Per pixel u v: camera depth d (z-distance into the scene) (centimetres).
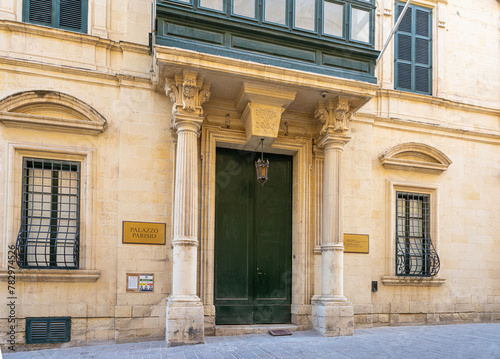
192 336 754
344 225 978
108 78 863
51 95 809
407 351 697
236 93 879
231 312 920
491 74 1198
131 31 896
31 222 797
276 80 812
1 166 780
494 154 1182
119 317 805
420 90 1133
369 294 976
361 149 1021
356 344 752
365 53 901
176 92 810
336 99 895
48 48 836
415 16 1152
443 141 1128
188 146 804
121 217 835
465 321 1077
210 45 794
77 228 817
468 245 1114
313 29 869
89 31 873
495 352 694
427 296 1052
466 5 1202
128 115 866
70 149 823
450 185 1118
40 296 775
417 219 1093
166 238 857
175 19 780
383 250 1030
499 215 1162
